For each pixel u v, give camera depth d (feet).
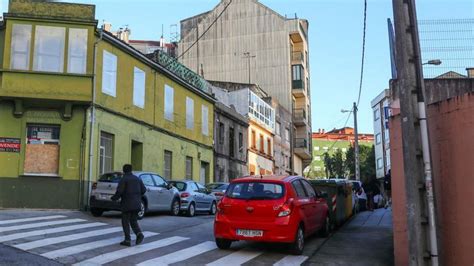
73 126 63.77
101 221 49.98
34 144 62.90
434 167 26.73
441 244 25.91
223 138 113.29
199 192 69.00
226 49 162.50
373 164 234.17
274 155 150.51
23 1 63.57
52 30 64.23
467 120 24.21
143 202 55.77
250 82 160.97
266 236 33.76
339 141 392.47
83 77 64.03
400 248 29.84
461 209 24.36
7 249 32.40
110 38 68.69
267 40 162.20
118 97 71.00
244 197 35.24
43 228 42.52
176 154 89.35
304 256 34.58
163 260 31.48
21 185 61.46
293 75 165.68
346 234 47.06
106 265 29.43
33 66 62.75
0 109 62.13
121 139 71.26
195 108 98.89
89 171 63.31
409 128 24.86
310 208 38.65
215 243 38.88
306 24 181.16
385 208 90.84
